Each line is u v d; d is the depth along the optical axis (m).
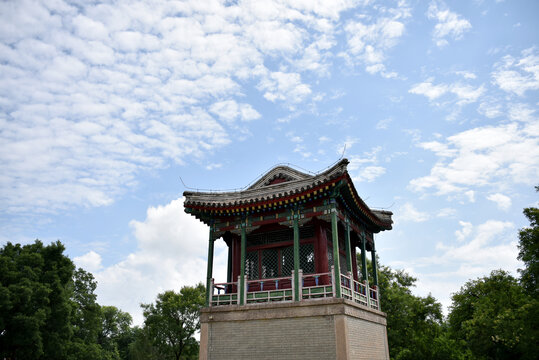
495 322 34.09
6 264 42.50
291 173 27.77
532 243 35.59
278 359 21.47
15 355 41.16
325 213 23.84
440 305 47.41
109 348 89.62
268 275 26.28
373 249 31.66
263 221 25.47
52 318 44.41
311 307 21.59
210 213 26.48
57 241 49.38
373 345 25.00
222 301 24.41
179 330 64.44
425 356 45.09
